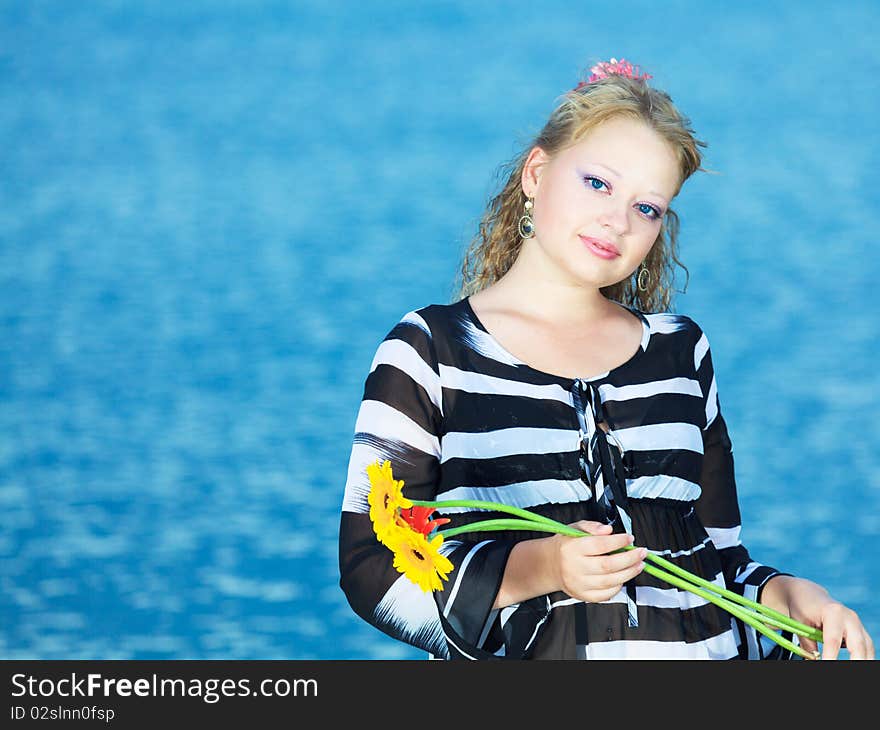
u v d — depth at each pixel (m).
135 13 64.12
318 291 32.28
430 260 34.38
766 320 29.31
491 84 52.69
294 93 52.88
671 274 6.77
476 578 5.05
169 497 19.75
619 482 5.40
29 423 23.39
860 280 32.12
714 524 6.11
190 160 45.44
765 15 61.41
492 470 5.38
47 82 54.81
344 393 25.38
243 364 27.27
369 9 64.62
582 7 63.56
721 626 5.51
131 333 29.50
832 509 19.23
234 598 15.85
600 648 5.20
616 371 5.62
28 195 41.69
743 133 45.88
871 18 60.50
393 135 47.16
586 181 5.58
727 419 23.56
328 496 19.80
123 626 14.83
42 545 17.61
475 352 5.55
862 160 42.81
